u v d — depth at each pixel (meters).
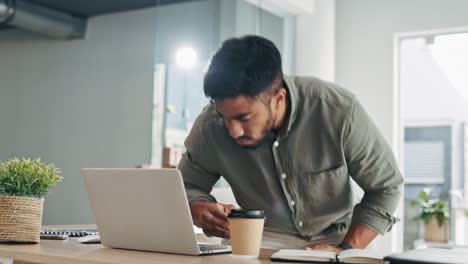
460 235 6.51
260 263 1.10
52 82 5.86
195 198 1.73
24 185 1.41
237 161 1.79
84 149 5.62
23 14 5.11
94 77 5.64
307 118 1.68
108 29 5.61
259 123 1.40
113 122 5.51
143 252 1.29
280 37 4.72
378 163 1.67
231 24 4.31
